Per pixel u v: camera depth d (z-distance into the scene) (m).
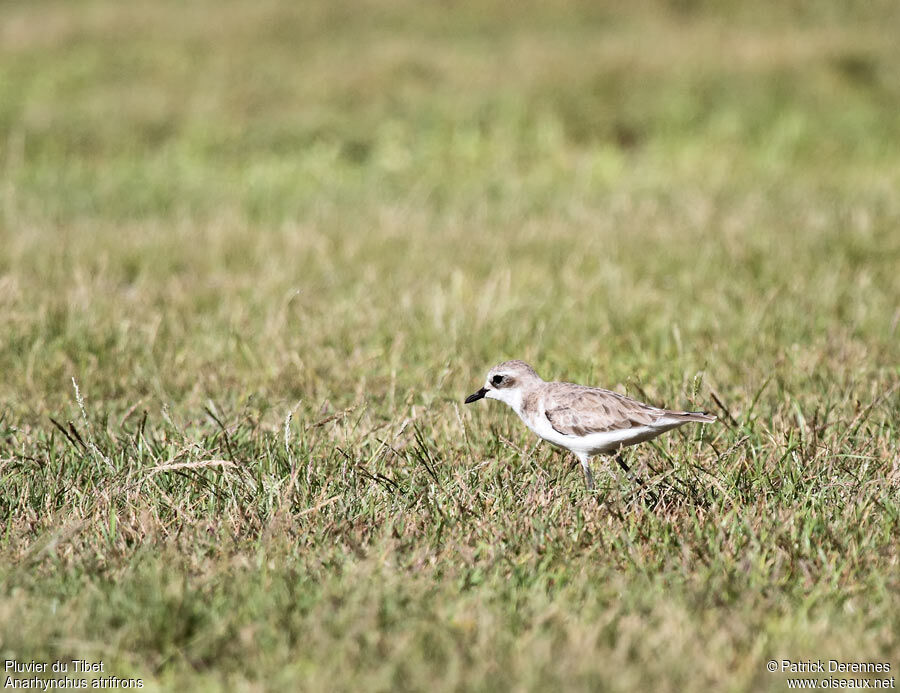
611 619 7.02
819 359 12.31
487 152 27.86
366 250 18.23
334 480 9.44
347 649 6.74
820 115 30.23
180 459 9.91
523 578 7.77
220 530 8.45
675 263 17.17
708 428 10.39
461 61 33.69
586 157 27.31
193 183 24.86
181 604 7.09
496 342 13.65
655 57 33.25
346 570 7.79
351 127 29.00
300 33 38.38
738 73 32.03
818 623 7.00
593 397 9.41
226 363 12.85
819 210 20.52
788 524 8.37
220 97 30.75
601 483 9.55
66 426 11.01
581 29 39.59
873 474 9.41
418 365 12.83
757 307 14.55
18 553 8.09
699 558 8.02
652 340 13.49
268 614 7.23
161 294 15.61
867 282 15.38
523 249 18.33
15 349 13.27
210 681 6.59
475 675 6.37
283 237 19.03
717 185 23.98
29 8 41.53
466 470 9.59
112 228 19.97
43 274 16.44
